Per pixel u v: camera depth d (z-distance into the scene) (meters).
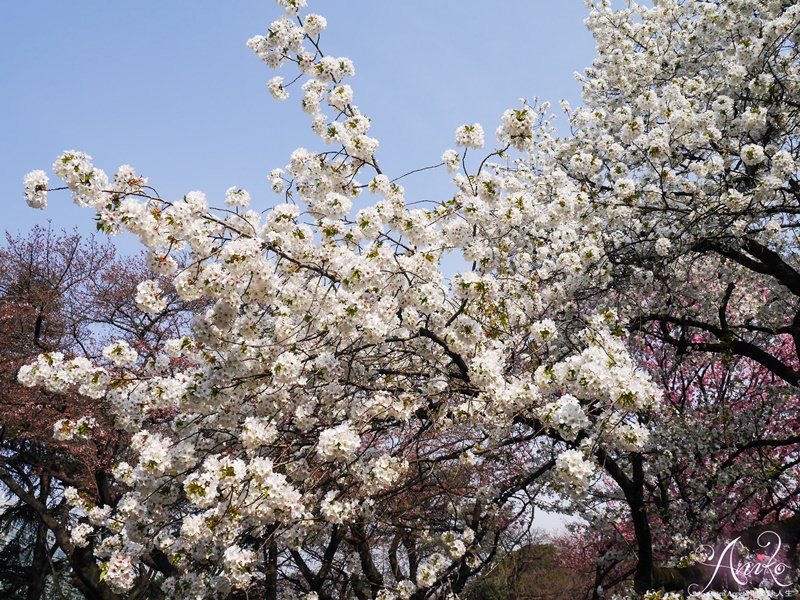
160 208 4.37
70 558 9.86
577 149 9.61
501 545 8.02
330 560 7.55
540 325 5.42
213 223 4.52
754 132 7.57
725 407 8.55
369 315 4.66
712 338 9.27
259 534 5.38
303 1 6.02
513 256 8.24
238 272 4.32
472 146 5.21
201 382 4.77
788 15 7.12
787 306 8.58
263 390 5.12
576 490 4.12
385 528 8.14
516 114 4.96
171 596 5.47
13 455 13.40
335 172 5.68
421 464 6.73
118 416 5.00
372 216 4.91
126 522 4.97
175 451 4.68
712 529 7.84
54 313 13.20
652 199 7.44
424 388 5.85
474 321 5.11
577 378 4.12
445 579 7.22
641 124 7.43
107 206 4.18
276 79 6.17
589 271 7.20
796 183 7.74
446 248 5.30
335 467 5.39
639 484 6.83
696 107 8.04
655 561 8.20
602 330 5.20
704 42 8.62
